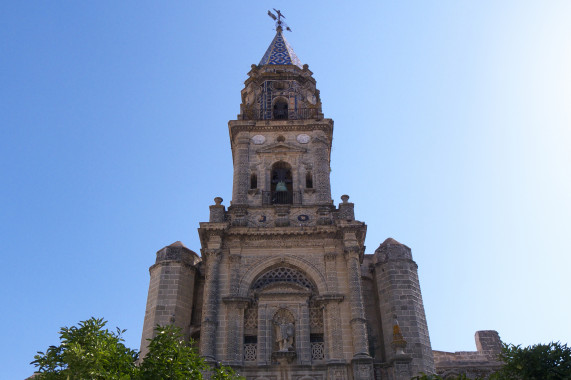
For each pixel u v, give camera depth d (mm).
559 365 24812
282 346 34000
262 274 37469
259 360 33500
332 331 34344
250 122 44875
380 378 33562
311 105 47594
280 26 56750
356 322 34156
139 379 21594
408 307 37125
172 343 23281
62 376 20828
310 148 44031
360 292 35469
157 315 36906
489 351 40531
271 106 47469
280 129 44969
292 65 50750
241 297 35625
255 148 44125
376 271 39625
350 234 37781
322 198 41156
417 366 34750
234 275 36688
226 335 34312
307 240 38312
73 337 22625
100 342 22469
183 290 38562
